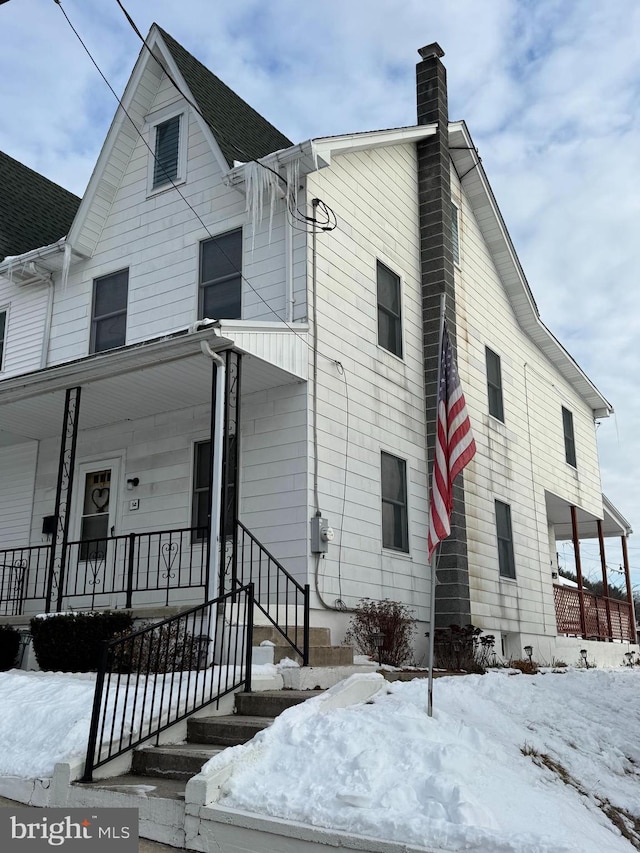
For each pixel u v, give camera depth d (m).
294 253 11.33
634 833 5.75
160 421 12.05
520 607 15.54
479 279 16.66
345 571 10.80
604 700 8.80
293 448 10.59
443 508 7.08
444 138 15.16
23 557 13.09
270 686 7.83
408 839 4.47
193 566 11.16
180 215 12.80
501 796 5.14
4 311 14.79
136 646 8.63
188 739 6.75
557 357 19.94
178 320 12.30
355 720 6.00
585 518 21.58
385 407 12.50
